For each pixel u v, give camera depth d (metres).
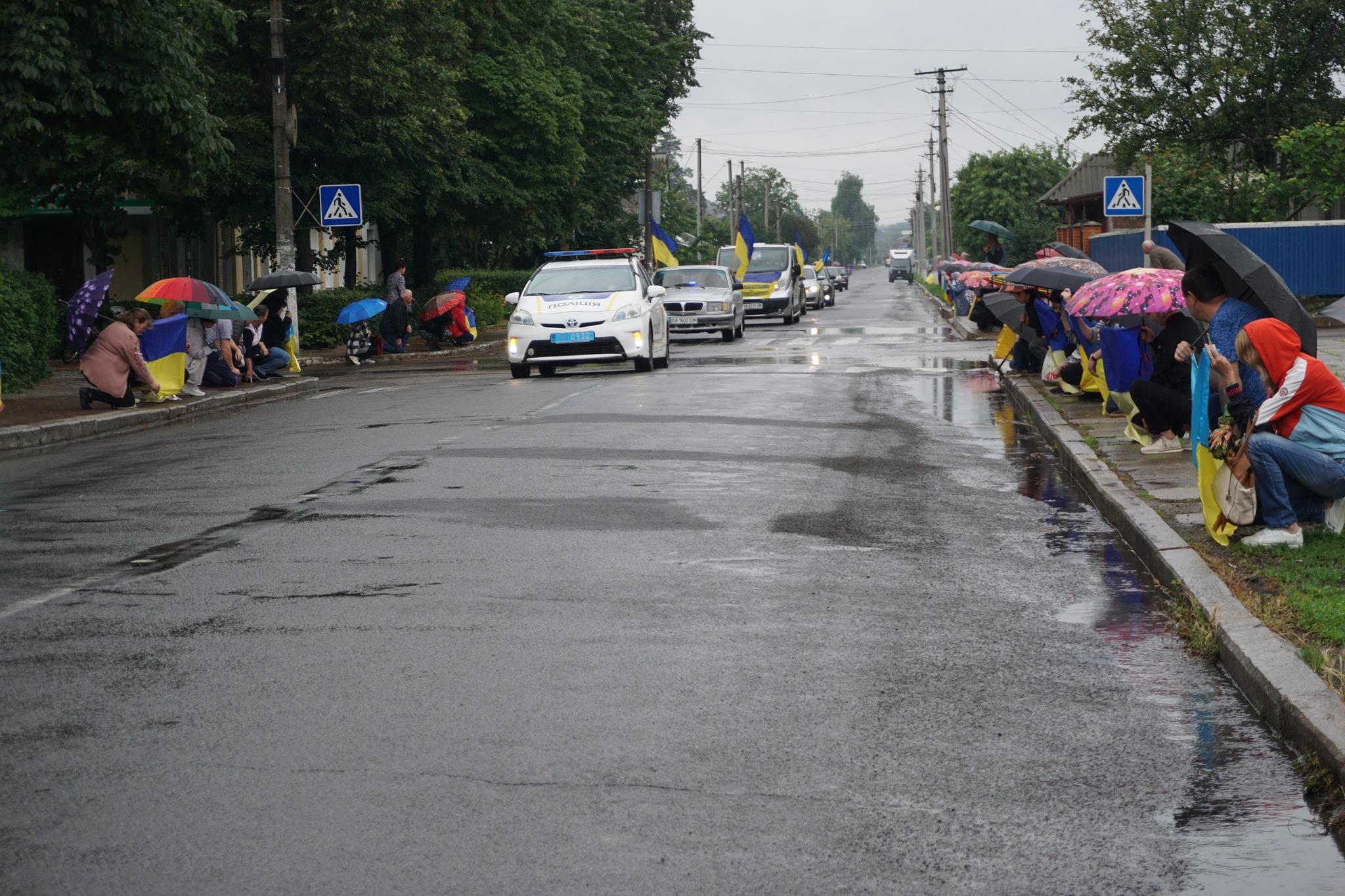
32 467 14.82
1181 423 12.98
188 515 11.01
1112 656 6.92
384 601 7.96
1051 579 8.65
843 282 105.00
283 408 20.78
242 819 4.75
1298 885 4.25
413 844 4.53
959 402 19.55
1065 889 4.22
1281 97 40.34
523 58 46.75
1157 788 5.09
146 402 21.09
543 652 6.88
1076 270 18.75
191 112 22.95
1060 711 6.02
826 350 31.84
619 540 9.68
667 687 6.31
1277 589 7.61
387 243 43.59
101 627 7.45
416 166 37.88
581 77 54.09
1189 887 4.24
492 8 46.34
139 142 23.92
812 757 5.39
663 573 8.66
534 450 14.33
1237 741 5.62
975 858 4.45
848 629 7.38
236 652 6.89
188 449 15.70
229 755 5.40
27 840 4.58
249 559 9.18
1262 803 4.95
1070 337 19.22
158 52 22.39
